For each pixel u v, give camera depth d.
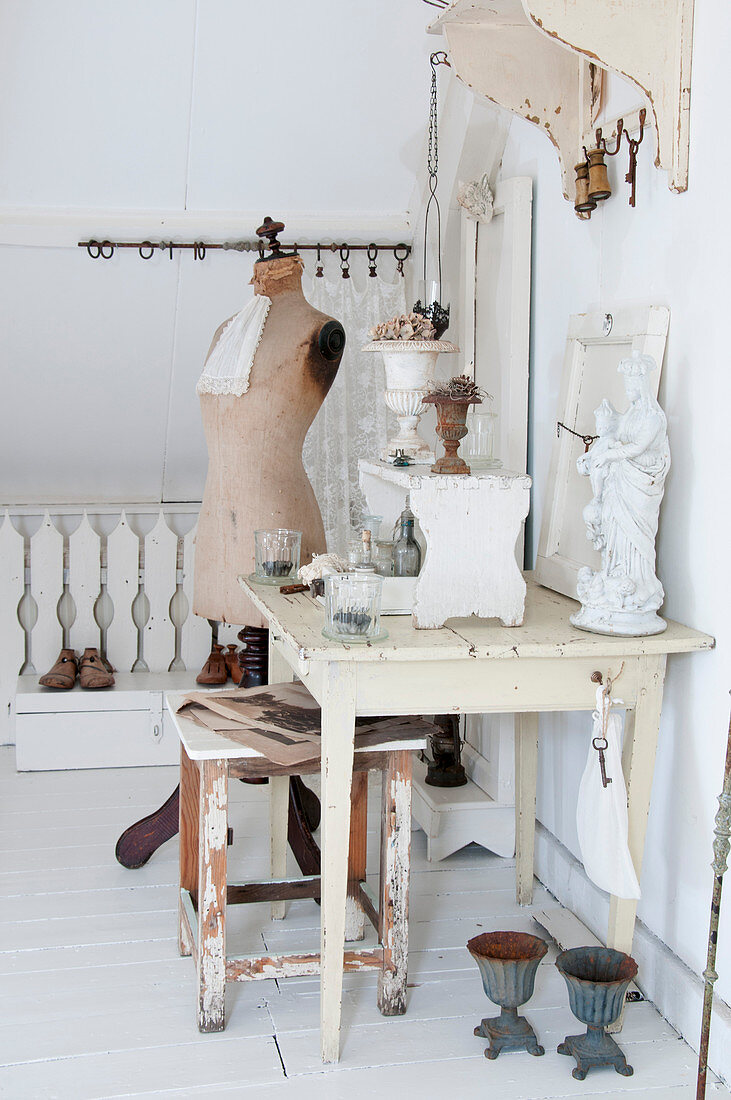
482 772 3.22
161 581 4.20
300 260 3.07
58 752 3.82
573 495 2.61
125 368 3.84
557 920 2.65
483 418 2.49
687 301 2.18
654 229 2.30
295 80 3.27
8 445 4.08
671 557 2.28
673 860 2.30
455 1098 2.00
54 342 3.72
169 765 3.90
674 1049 2.17
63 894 2.83
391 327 2.61
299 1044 2.17
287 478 3.06
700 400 2.14
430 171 3.24
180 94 3.24
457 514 2.16
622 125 2.35
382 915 2.27
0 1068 2.06
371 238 3.74
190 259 3.59
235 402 2.99
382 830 2.28
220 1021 2.20
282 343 2.96
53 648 4.15
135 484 4.36
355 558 2.50
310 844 2.79
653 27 2.11
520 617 2.22
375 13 3.16
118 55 3.11
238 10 3.07
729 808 1.82
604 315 2.44
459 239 3.38
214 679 3.92
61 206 3.46
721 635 2.10
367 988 2.41
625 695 2.15
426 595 2.17
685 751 2.24
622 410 2.38
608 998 2.04
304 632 2.15
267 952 2.49
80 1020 2.23
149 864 3.04
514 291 2.93
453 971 2.47
